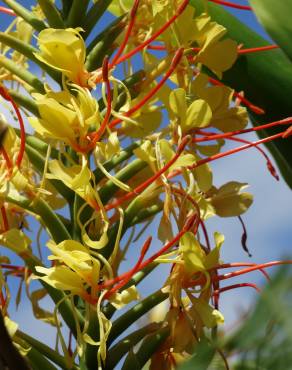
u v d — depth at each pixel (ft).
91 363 1.88
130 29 1.98
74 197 1.98
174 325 1.91
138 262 1.85
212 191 2.10
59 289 1.90
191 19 2.09
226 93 2.09
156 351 1.94
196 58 2.13
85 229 1.94
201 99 2.06
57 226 1.92
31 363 1.87
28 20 2.05
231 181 2.11
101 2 2.07
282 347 0.87
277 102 2.32
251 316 0.89
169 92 2.00
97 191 1.93
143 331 1.92
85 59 2.01
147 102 2.05
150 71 2.02
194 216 1.94
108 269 1.86
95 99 1.91
